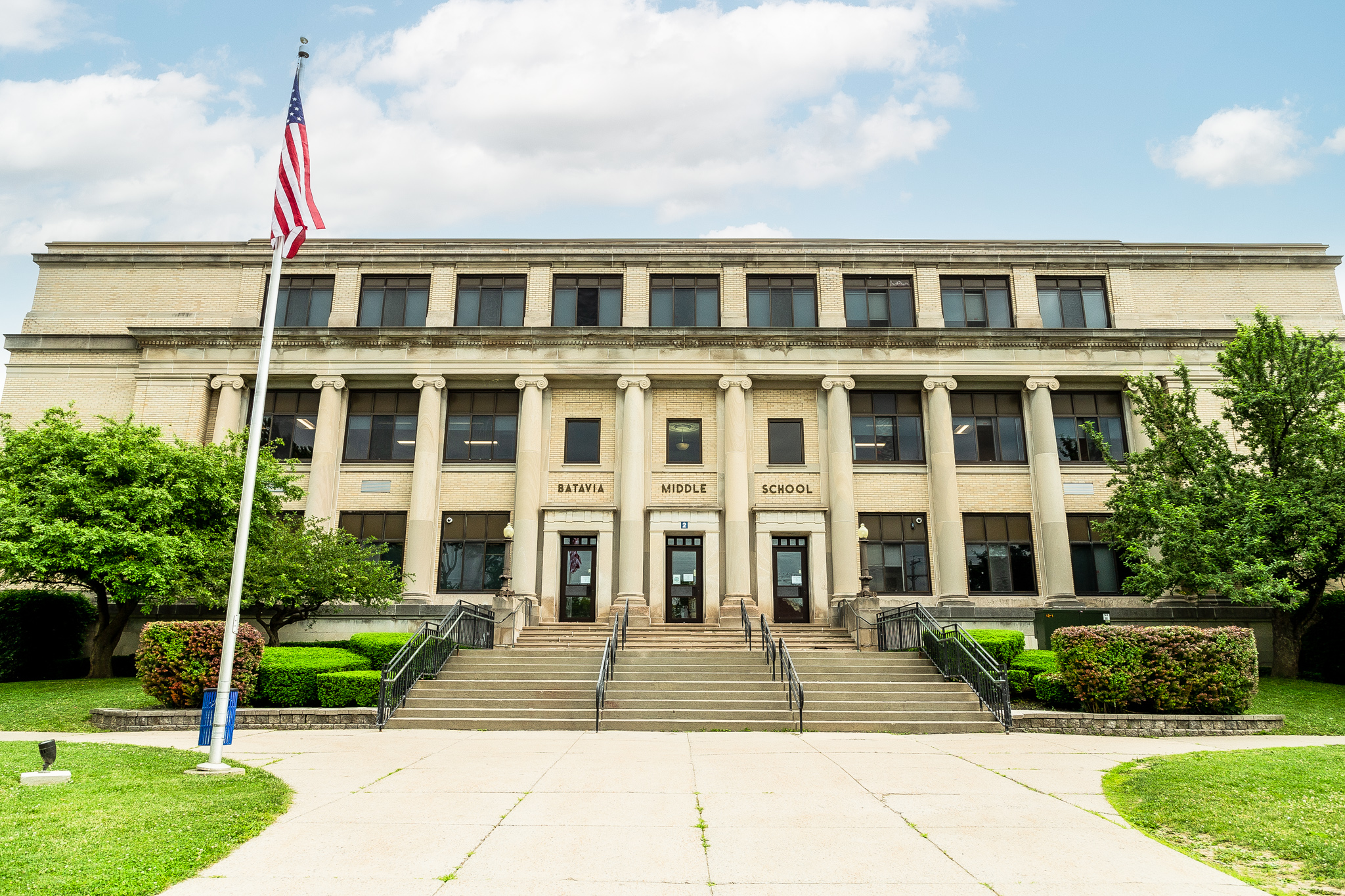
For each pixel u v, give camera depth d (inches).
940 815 338.0
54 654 954.1
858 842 297.0
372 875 257.4
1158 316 1185.4
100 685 830.5
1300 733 613.0
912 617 876.6
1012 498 1132.5
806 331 1143.0
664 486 1124.5
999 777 423.8
